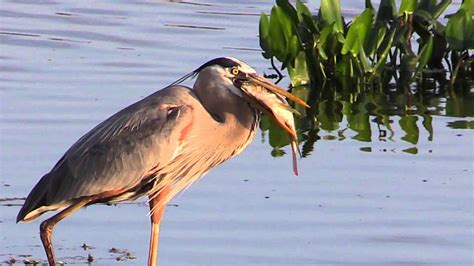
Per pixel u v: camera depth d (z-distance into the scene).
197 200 12.58
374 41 18.52
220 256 11.16
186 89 10.55
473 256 11.17
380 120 16.17
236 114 10.47
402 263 11.01
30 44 19.61
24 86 16.97
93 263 10.98
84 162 10.40
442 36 19.17
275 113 10.30
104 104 16.03
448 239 11.58
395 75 19.11
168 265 10.98
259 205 12.42
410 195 12.73
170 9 22.69
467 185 13.03
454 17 18.56
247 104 10.47
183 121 10.30
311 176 13.38
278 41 18.23
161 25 21.19
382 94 17.95
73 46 19.56
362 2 23.06
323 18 18.70
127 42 19.89
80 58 18.77
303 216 12.12
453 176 13.37
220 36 20.44
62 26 20.98
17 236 11.70
